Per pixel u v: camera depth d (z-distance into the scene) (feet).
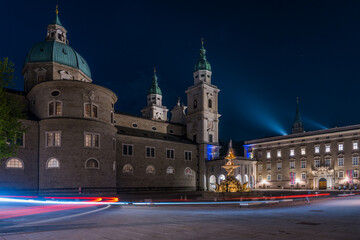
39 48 176.86
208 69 254.88
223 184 117.29
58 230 42.42
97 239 36.01
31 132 141.38
